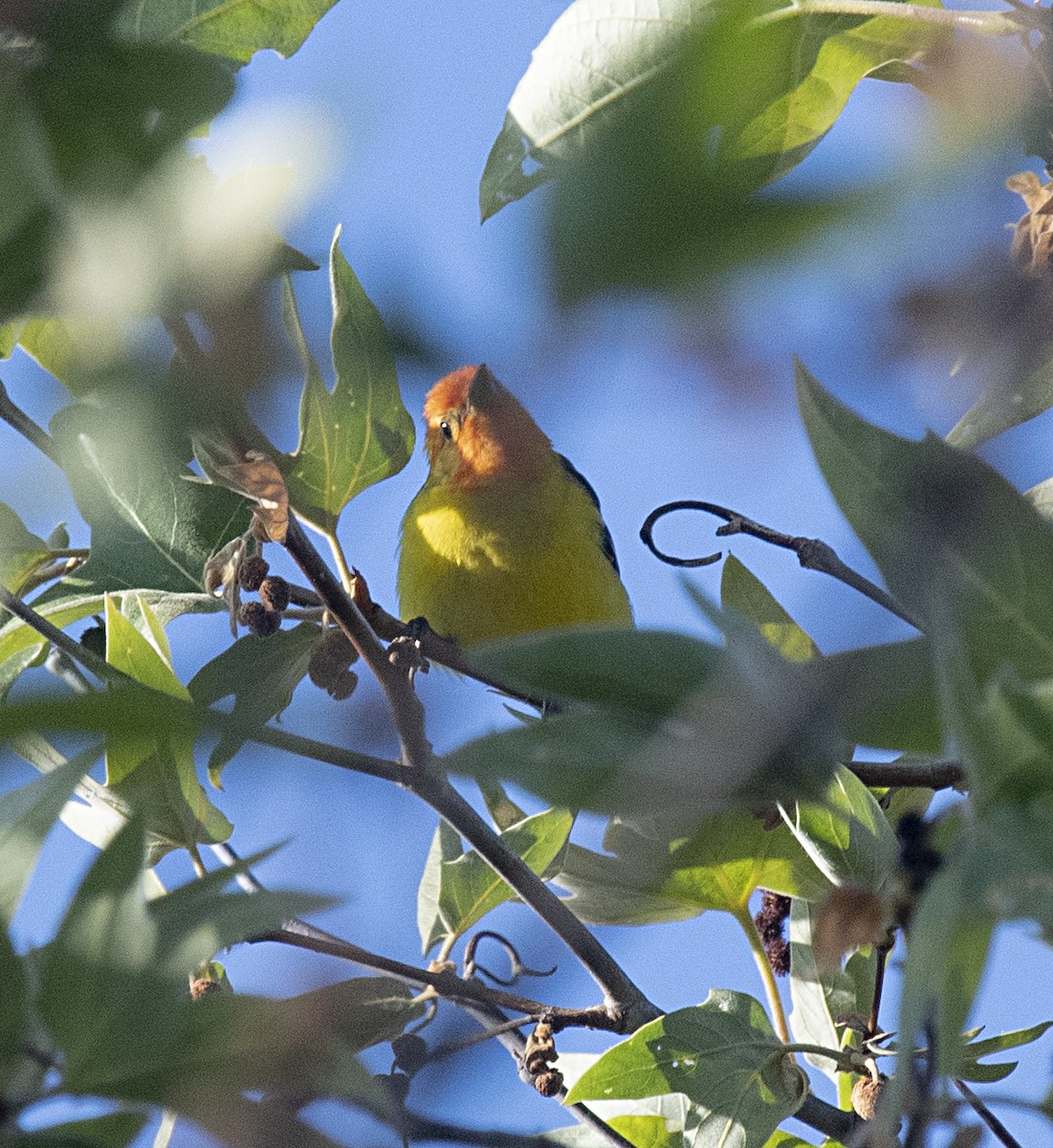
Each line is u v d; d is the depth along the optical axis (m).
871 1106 5.42
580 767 2.15
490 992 5.64
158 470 6.30
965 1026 2.18
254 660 5.75
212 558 6.01
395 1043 5.04
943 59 1.24
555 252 0.90
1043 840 1.96
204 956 2.28
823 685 1.95
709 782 2.01
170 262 1.20
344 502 5.80
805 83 4.28
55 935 2.33
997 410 1.29
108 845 2.38
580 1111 5.89
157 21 3.30
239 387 1.20
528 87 3.08
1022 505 2.20
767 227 0.91
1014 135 0.99
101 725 1.82
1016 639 2.27
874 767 5.56
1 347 4.35
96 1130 2.63
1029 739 2.03
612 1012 5.79
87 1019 2.28
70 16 1.60
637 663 2.26
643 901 6.41
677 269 0.90
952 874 1.96
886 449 2.09
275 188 1.09
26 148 1.48
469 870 6.27
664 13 2.73
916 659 2.02
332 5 3.54
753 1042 5.51
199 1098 2.30
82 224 1.29
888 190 0.94
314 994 2.48
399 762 5.29
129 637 5.17
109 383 1.25
